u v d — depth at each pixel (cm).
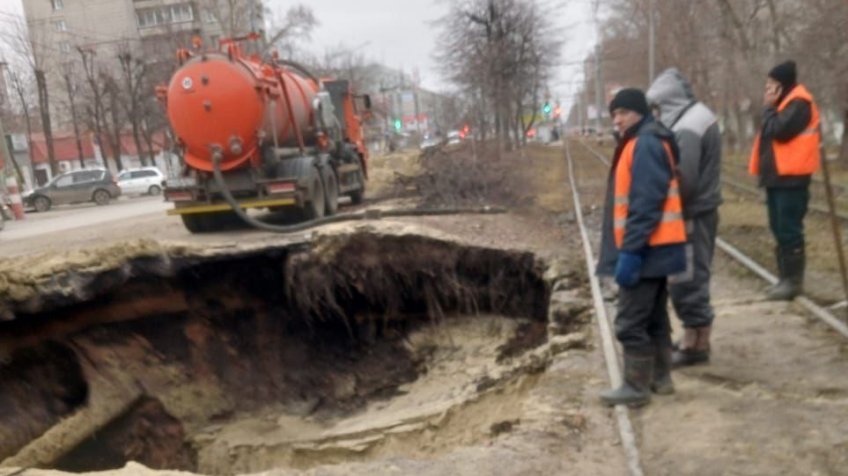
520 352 1004
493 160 2248
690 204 519
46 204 3009
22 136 4325
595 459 459
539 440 490
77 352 940
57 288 871
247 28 4341
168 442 991
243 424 1029
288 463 926
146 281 998
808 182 677
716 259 920
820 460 423
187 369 1050
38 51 3997
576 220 1438
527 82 3216
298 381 1115
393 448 872
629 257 470
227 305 1106
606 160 3172
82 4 5238
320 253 1085
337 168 1509
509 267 1088
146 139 4466
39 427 866
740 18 2284
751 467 422
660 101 543
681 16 2506
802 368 550
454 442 833
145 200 3222
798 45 1992
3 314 817
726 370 561
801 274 705
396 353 1128
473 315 1117
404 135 5875
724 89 2716
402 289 1123
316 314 1145
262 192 1226
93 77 4272
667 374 532
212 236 1228
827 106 2002
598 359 650
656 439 467
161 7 5284
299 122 1353
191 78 1173
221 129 1181
